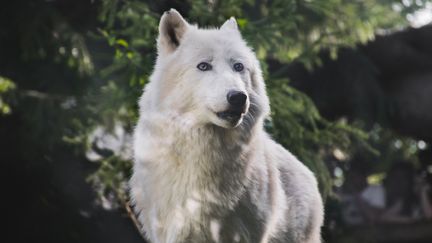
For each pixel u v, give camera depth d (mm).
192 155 10164
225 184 10258
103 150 17828
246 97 9789
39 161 17875
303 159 15289
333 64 23609
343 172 26422
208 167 10188
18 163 17875
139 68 14836
